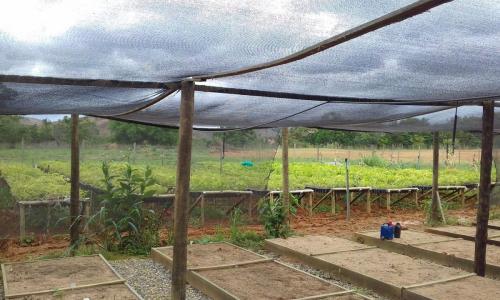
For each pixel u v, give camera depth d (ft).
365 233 26.99
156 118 21.29
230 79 13.26
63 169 34.01
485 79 12.89
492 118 18.15
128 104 16.19
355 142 94.17
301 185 39.99
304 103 17.30
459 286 16.78
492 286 16.81
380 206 40.34
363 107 18.44
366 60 11.07
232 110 18.63
